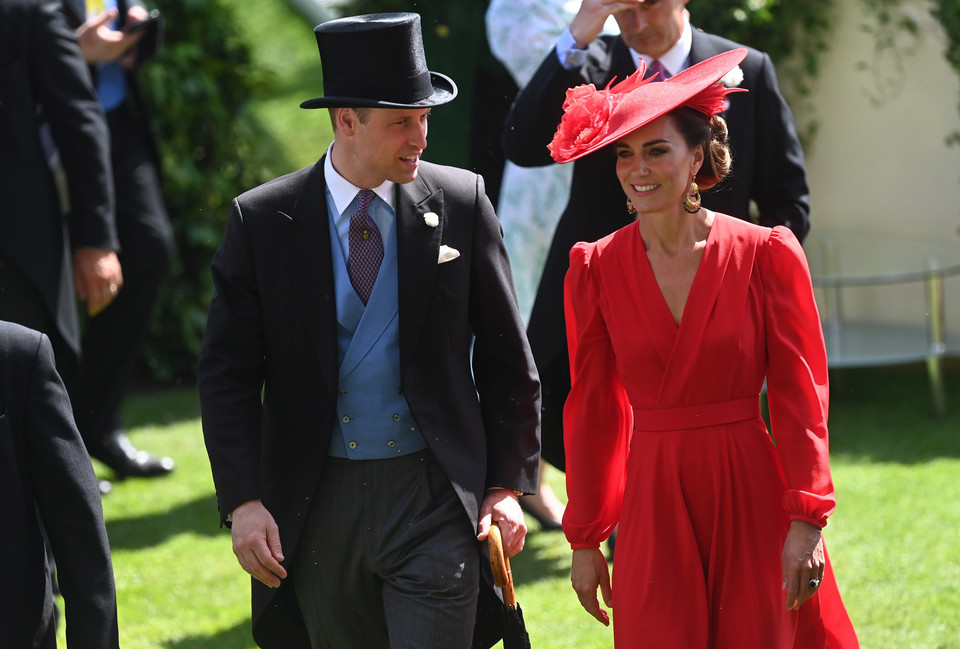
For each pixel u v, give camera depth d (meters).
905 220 30.88
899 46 30.47
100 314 25.12
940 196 30.47
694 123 11.69
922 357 28.05
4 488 9.81
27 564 9.91
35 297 19.61
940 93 30.20
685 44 16.88
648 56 16.83
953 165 30.30
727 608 11.80
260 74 34.69
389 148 12.01
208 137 33.84
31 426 10.03
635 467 12.18
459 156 29.86
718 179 12.00
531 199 22.05
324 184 12.58
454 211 12.71
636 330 12.02
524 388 12.95
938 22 30.02
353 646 13.20
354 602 12.88
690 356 11.75
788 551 11.48
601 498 12.63
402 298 12.40
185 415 31.53
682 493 11.86
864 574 19.36
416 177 12.73
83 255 21.09
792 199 17.08
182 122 33.25
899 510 22.14
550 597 19.23
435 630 12.15
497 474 12.77
